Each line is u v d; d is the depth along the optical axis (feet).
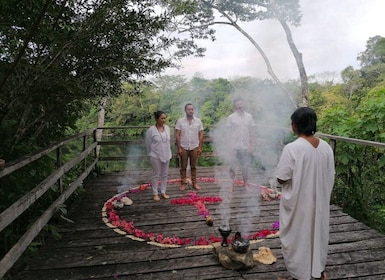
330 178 7.49
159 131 15.33
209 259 9.77
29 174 11.67
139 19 10.04
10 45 8.01
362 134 15.35
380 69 72.79
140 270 9.16
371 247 10.53
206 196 16.57
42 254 10.13
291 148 7.33
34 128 12.87
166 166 15.98
